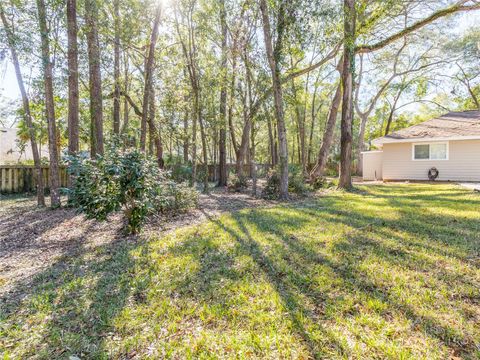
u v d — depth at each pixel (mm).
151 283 2873
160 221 5965
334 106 12695
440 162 13227
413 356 1710
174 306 2418
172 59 12023
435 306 2244
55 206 7574
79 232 5371
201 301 2477
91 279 3080
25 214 7047
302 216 5695
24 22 6254
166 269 3219
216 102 12523
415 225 4637
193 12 10211
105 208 4418
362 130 22000
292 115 22938
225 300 2465
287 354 1781
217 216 6234
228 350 1845
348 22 9219
